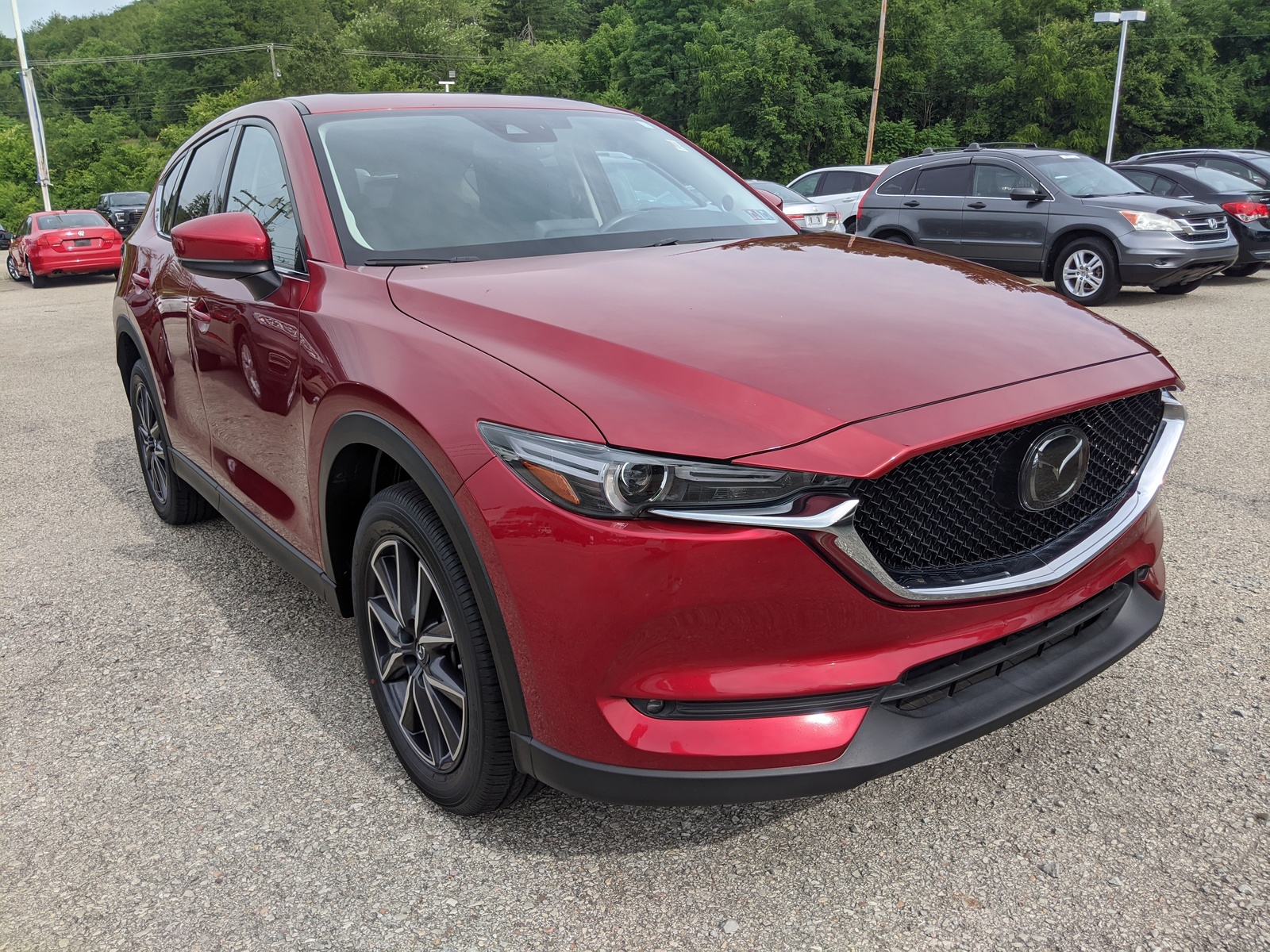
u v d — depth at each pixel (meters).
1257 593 3.30
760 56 52.28
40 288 18.38
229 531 4.32
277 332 2.65
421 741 2.37
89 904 2.05
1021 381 1.94
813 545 1.72
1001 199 10.63
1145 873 2.03
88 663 3.11
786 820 2.24
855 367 1.89
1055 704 2.67
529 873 2.09
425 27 103.44
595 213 3.00
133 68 114.75
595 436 1.74
